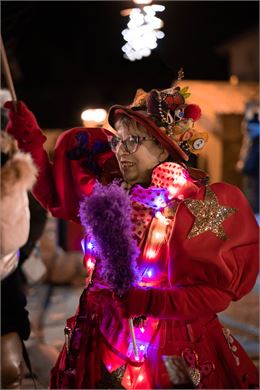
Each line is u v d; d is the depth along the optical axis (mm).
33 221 4855
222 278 3359
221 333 3582
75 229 9914
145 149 3600
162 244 3508
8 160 3611
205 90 18547
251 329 7234
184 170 3633
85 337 3518
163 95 3672
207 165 18625
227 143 18062
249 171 15281
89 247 3646
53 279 9398
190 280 3377
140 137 3586
